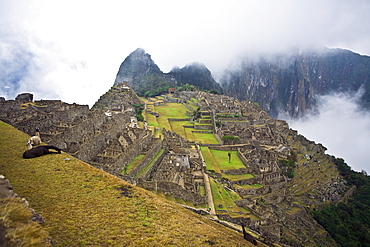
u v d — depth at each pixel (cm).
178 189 6141
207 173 9431
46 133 5825
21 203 1681
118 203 2452
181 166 8631
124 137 7888
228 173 10750
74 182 2689
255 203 8588
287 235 7881
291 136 18312
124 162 6794
